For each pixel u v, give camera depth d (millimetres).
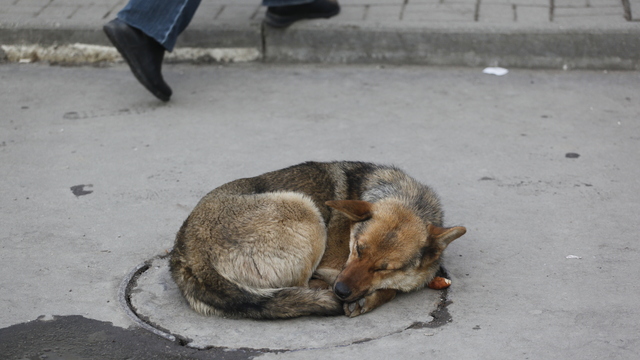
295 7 7672
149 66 6508
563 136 6055
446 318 3680
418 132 6203
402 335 3535
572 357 3320
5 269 4129
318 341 3494
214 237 3688
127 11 6305
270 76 7598
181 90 7258
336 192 4258
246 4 8453
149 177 5387
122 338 3531
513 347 3410
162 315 3732
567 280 3988
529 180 5297
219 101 6957
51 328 3604
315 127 6328
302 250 3828
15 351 3430
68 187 5219
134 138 6109
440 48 7648
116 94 7148
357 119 6488
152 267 4191
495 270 4121
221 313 3676
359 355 3373
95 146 5945
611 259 4195
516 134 6125
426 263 3799
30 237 4504
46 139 6074
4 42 8000
